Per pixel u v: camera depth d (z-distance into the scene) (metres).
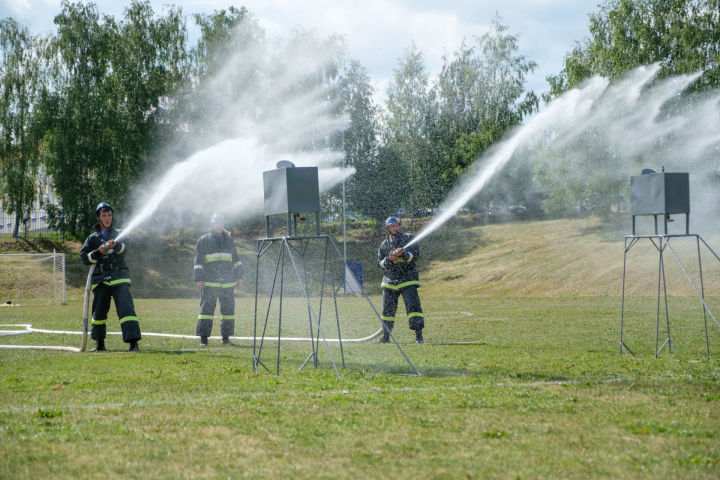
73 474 3.50
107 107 41.78
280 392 5.74
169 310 20.31
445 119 50.19
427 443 4.02
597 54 38.03
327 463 3.65
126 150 41.75
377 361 7.96
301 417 4.72
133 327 9.48
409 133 49.94
